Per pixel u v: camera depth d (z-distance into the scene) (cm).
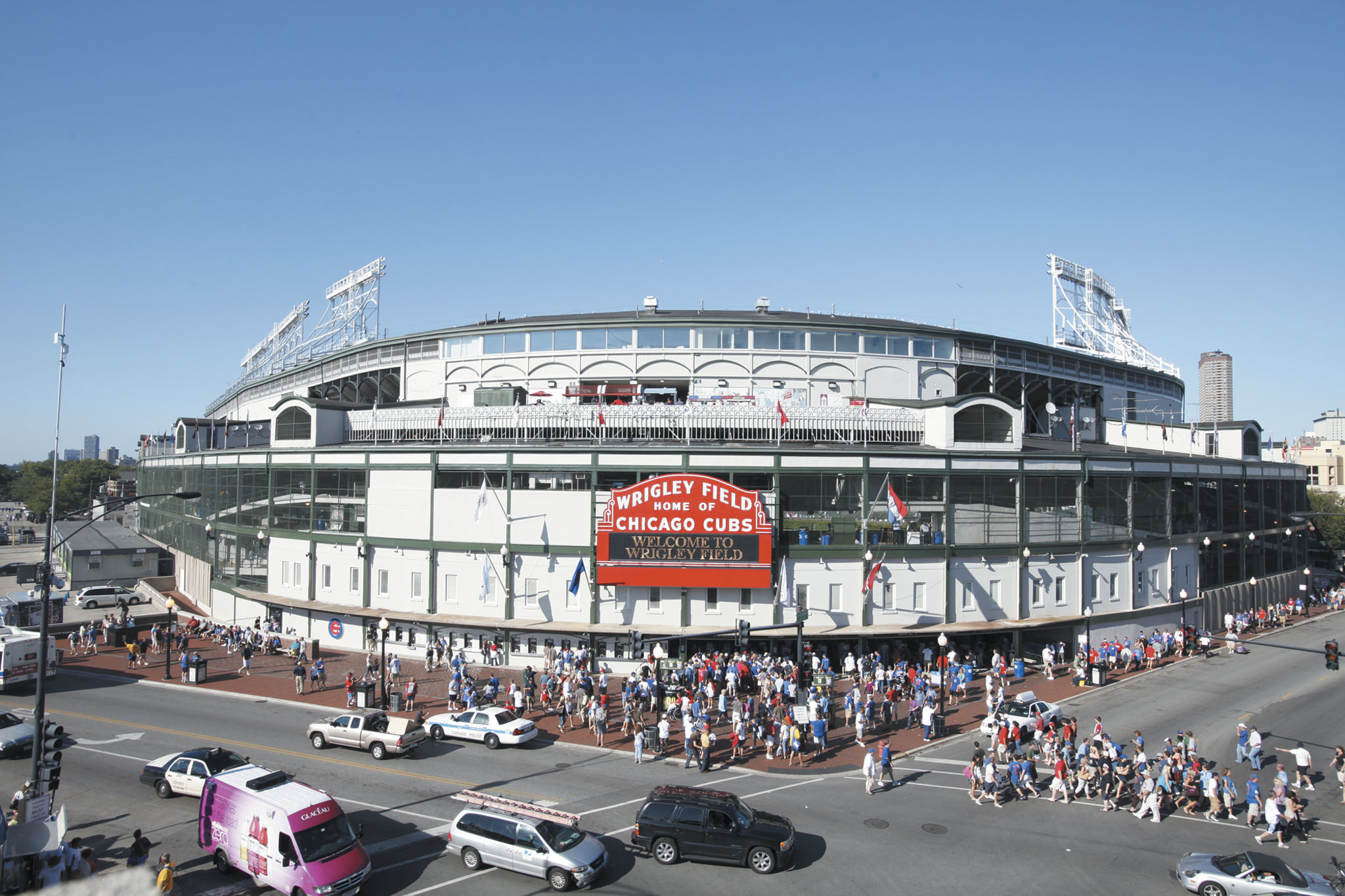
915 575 4684
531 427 5288
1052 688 4478
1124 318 11025
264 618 5634
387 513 5062
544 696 4103
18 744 3288
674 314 6669
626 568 4500
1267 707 4150
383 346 7506
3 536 14275
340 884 2091
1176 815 2828
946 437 5059
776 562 4550
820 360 6397
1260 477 6938
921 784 3100
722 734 3666
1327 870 2416
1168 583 5600
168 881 2106
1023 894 2211
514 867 2266
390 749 3266
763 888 2230
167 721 3759
